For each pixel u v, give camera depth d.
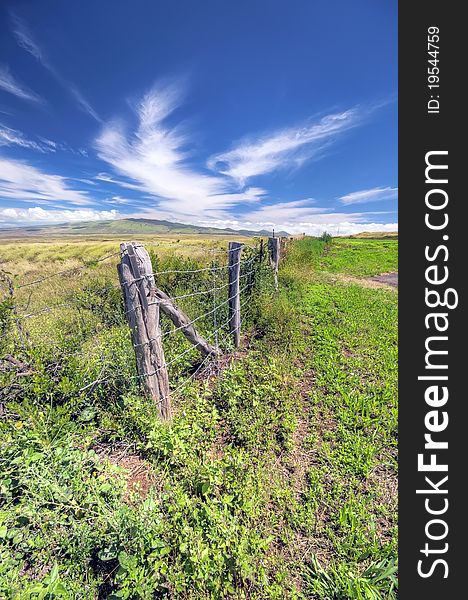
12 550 1.72
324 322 6.33
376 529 2.15
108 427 2.67
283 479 2.49
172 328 4.51
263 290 6.71
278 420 3.14
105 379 2.91
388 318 6.61
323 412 3.39
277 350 4.79
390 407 3.44
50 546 1.75
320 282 10.92
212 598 1.59
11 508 1.87
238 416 3.04
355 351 5.02
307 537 2.07
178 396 3.40
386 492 2.42
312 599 1.77
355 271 14.45
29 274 10.84
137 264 2.56
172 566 1.69
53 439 2.27
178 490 2.10
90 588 1.63
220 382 3.62
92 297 5.27
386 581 1.82
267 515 2.13
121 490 2.06
